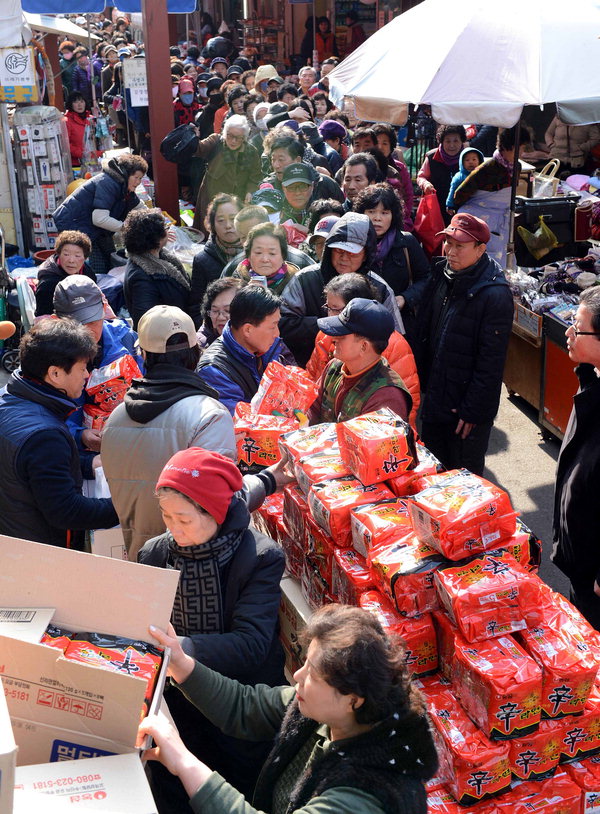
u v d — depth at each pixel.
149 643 1.72
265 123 8.83
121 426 2.71
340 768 1.55
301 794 1.61
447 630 2.16
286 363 3.81
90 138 12.87
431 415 4.64
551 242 6.88
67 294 3.97
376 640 1.56
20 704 1.57
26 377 2.88
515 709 1.99
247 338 3.50
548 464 5.73
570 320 5.50
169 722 1.77
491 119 5.95
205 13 24.25
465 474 2.44
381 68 6.67
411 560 2.22
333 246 4.32
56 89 14.27
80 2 9.52
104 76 15.98
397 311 4.50
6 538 1.68
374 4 17.52
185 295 5.39
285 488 2.89
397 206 4.99
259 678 2.29
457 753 2.00
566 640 2.09
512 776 2.09
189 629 2.22
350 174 5.86
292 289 4.59
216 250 5.45
